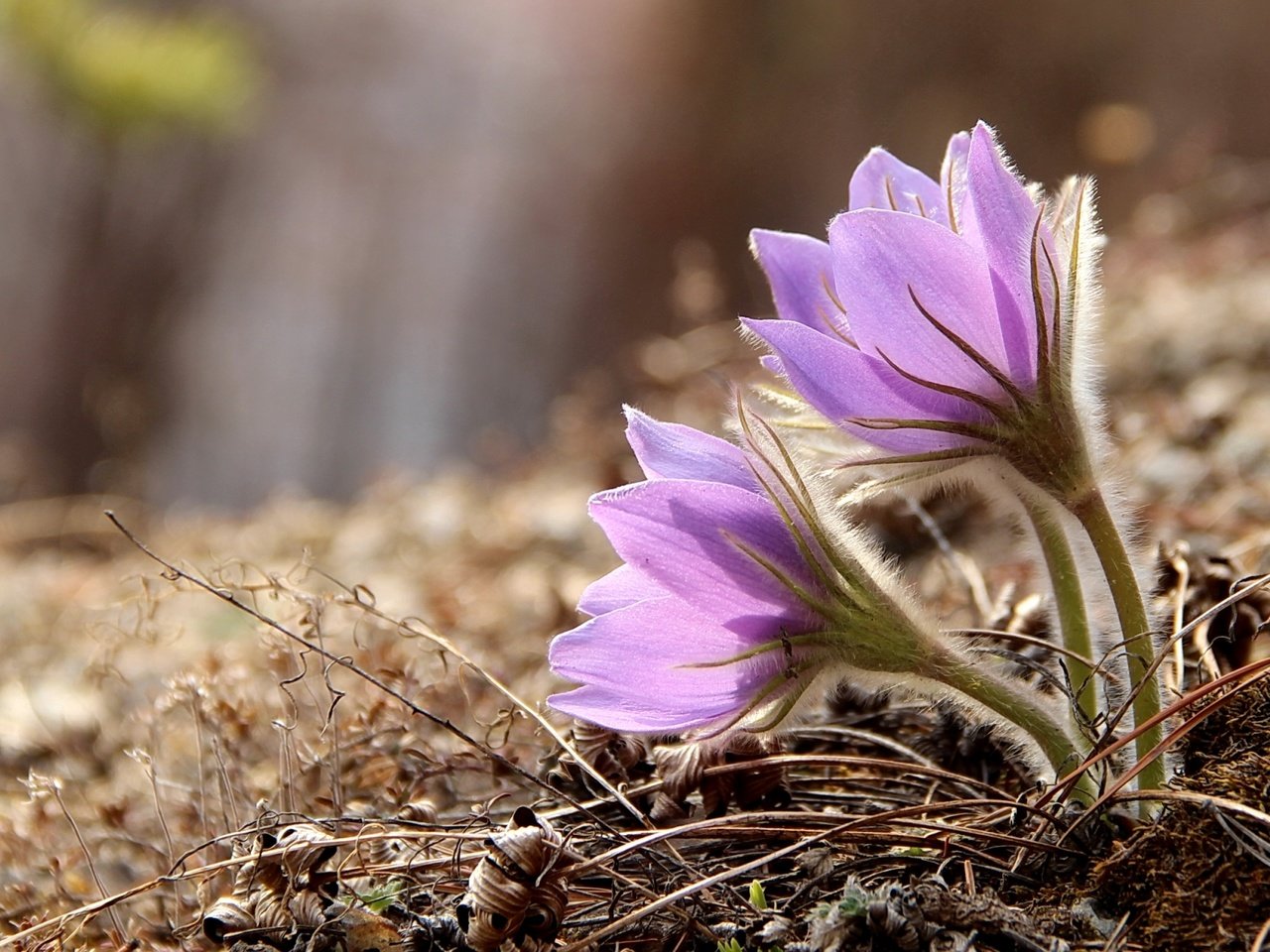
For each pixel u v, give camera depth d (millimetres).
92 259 2516
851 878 582
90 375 2535
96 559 1413
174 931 610
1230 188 1842
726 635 573
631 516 567
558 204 3586
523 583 981
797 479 574
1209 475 876
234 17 3068
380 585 1037
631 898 593
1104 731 594
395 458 3375
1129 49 3414
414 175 3523
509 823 602
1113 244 1842
